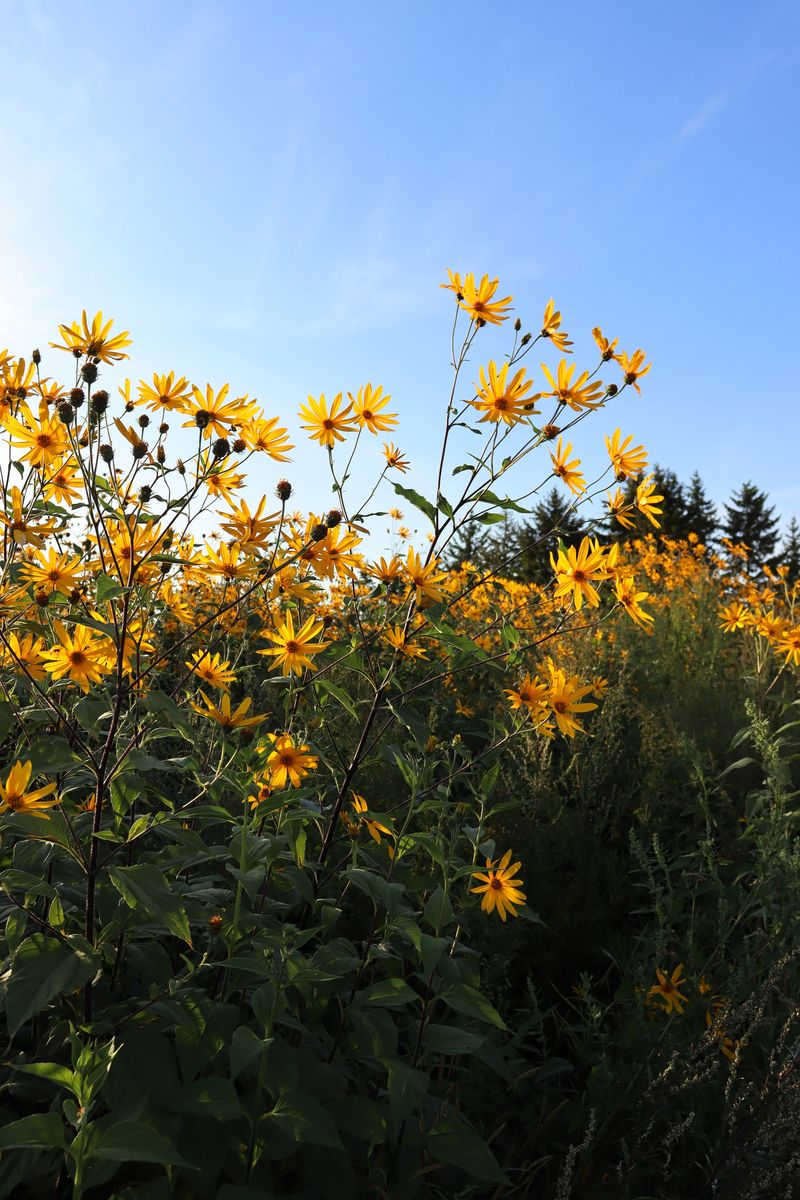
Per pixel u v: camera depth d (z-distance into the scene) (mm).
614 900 3225
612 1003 2537
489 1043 2012
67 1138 1572
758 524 42844
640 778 4008
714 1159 2102
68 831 1733
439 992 1953
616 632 5801
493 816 3270
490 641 3658
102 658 1975
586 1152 2016
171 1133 1523
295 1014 2051
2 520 2061
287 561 2209
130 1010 1769
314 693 2844
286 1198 1639
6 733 1827
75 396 1904
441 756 2967
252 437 2223
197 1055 1646
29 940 1621
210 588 3146
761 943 2707
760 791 3660
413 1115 1939
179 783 3074
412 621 2533
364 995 1847
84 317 2201
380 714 3355
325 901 2172
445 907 1993
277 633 2342
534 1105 2320
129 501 2014
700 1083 2146
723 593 8062
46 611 2082
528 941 3021
